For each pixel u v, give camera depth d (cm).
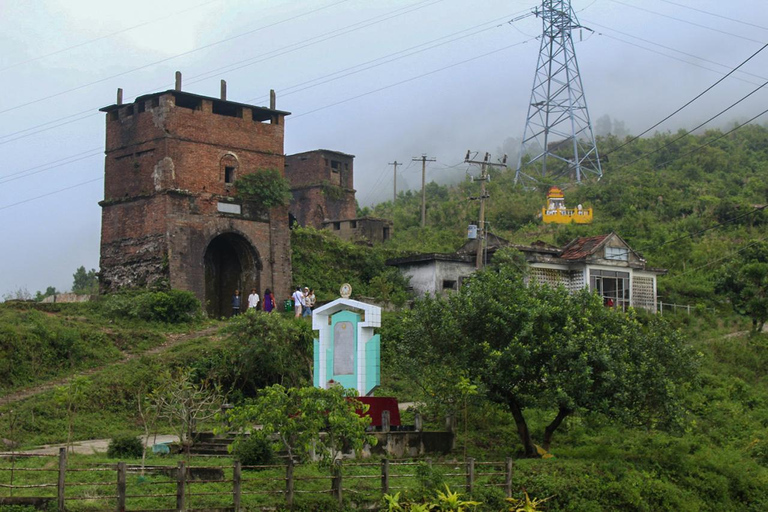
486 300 2595
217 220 4306
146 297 3869
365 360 2609
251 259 4453
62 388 2338
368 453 2394
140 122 4309
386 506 1964
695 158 8944
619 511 2359
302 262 5000
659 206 7375
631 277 5044
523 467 2361
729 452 2877
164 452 2317
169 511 1734
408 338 2705
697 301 5309
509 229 7288
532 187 8519
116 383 2991
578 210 7219
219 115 4378
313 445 2117
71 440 2366
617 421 2556
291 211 6750
